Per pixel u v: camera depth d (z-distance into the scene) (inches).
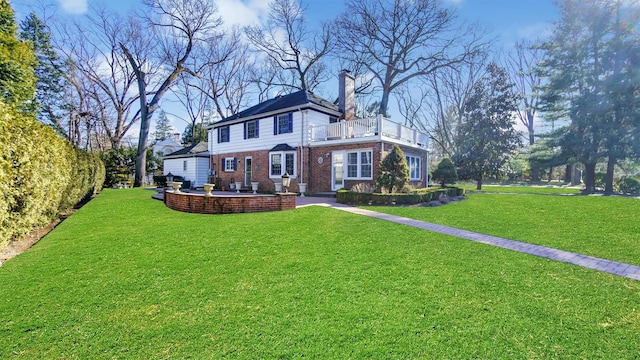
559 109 764.0
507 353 92.7
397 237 234.1
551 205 455.2
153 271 161.6
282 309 119.0
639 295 134.5
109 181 981.2
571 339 100.4
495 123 865.5
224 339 98.9
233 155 810.8
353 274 156.3
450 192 585.6
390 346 95.5
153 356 90.4
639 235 254.7
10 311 117.4
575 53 714.2
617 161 745.6
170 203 398.3
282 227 266.5
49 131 278.8
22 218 229.0
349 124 587.5
